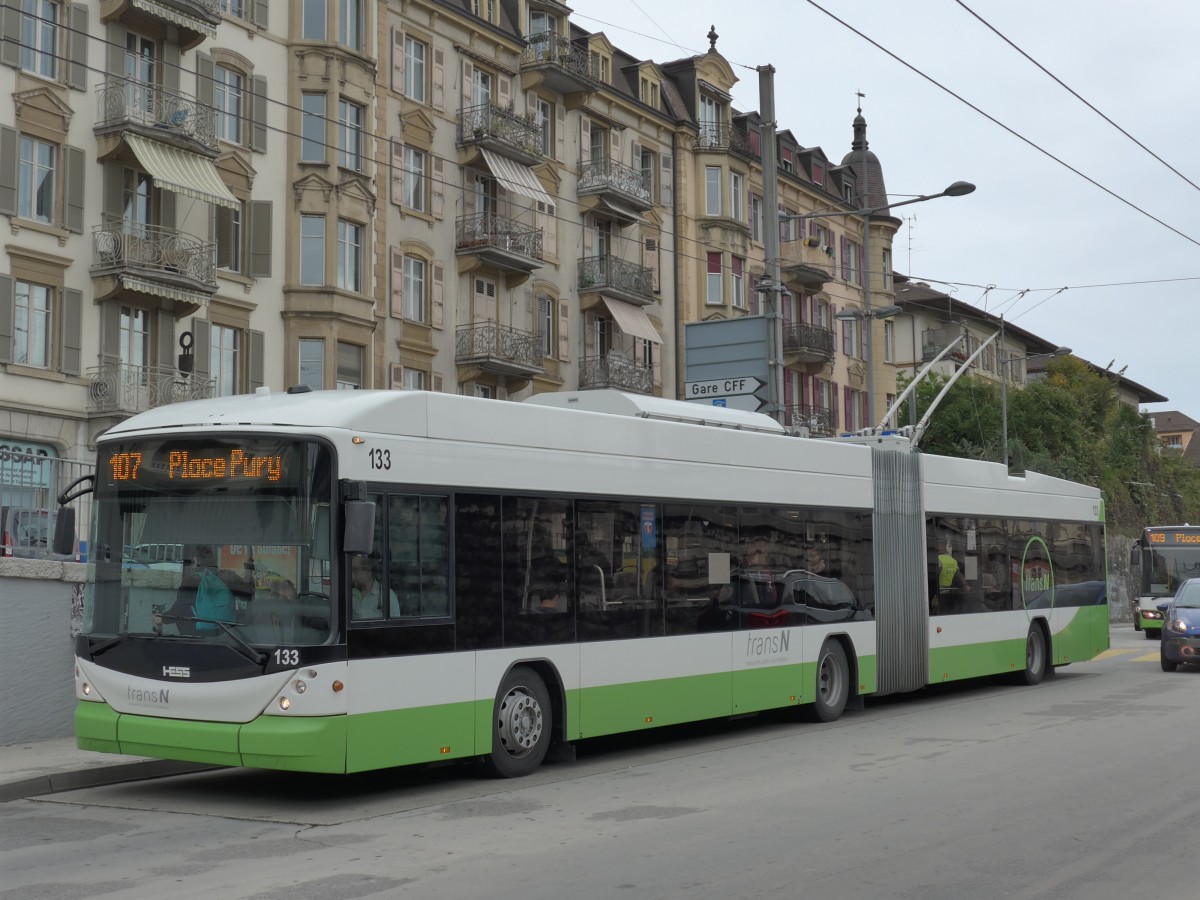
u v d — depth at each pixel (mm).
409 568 10531
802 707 16016
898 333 70312
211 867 8023
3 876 7848
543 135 40875
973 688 20609
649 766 12391
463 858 8195
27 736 13492
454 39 37312
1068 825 9250
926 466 18391
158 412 11008
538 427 12008
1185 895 7254
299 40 32312
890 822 9359
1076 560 22422
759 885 7453
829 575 16109
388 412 10508
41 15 27375
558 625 12016
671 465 13625
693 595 13750
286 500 9984
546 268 40531
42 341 27344
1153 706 17500
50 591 13812
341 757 9773
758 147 51188
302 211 32125
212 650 9992
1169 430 148625
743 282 49125
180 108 29375
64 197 27641
